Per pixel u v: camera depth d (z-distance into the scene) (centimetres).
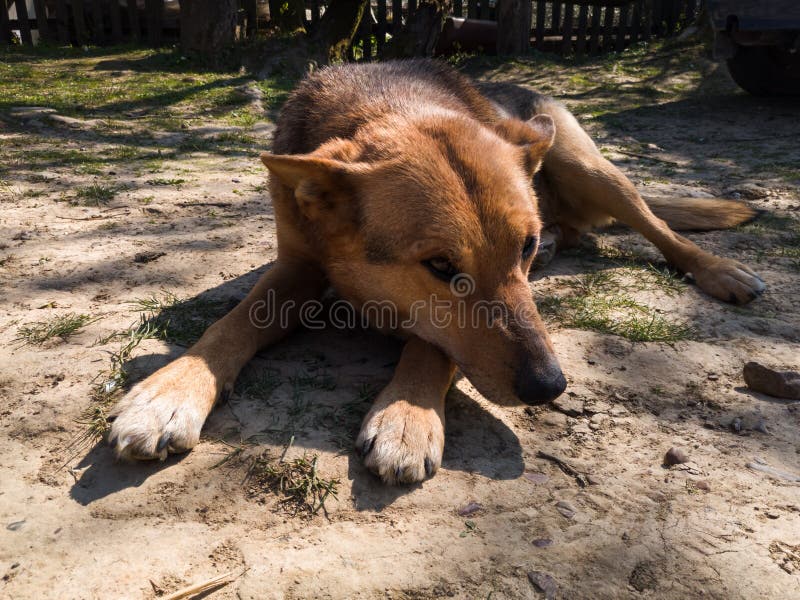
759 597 38
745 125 193
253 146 163
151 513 43
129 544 40
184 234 96
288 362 63
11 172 124
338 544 41
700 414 57
